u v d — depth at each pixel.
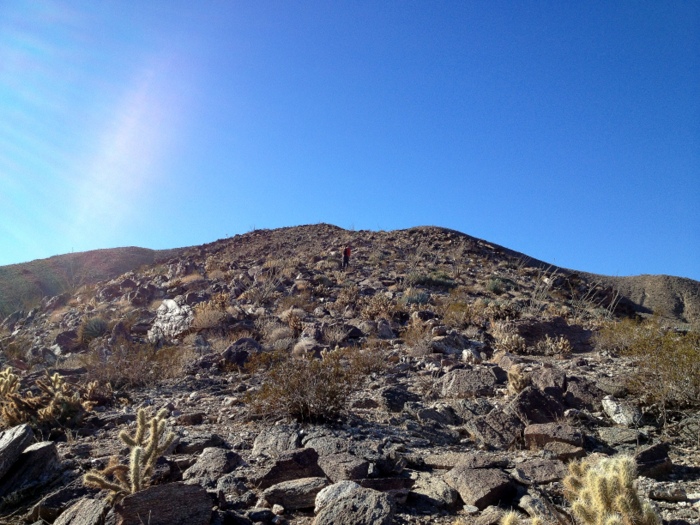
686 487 5.54
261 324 17.20
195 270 28.86
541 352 13.39
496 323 15.99
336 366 8.81
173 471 6.02
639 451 6.10
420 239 44.12
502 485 5.30
